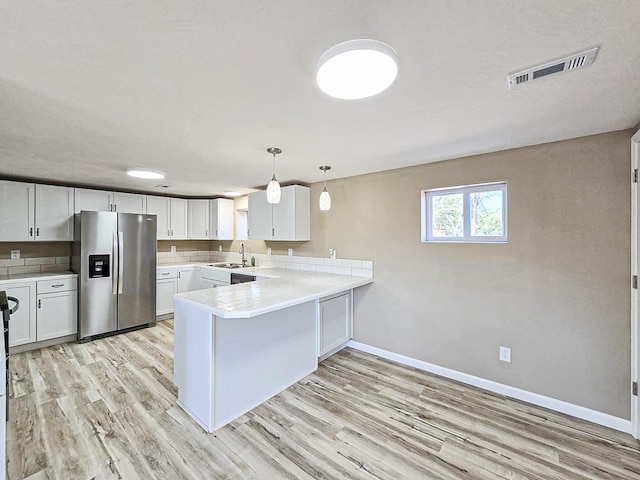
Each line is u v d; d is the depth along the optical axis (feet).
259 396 7.82
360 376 9.36
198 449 6.11
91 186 13.98
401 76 4.41
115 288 12.88
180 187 14.25
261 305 6.72
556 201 7.42
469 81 4.56
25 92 4.86
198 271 16.22
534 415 7.33
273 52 3.83
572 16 3.21
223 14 3.17
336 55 3.62
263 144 7.62
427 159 9.09
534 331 7.78
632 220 6.49
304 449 6.15
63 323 11.87
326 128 6.50
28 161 9.32
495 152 8.28
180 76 4.40
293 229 12.15
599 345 6.97
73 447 6.09
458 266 9.00
